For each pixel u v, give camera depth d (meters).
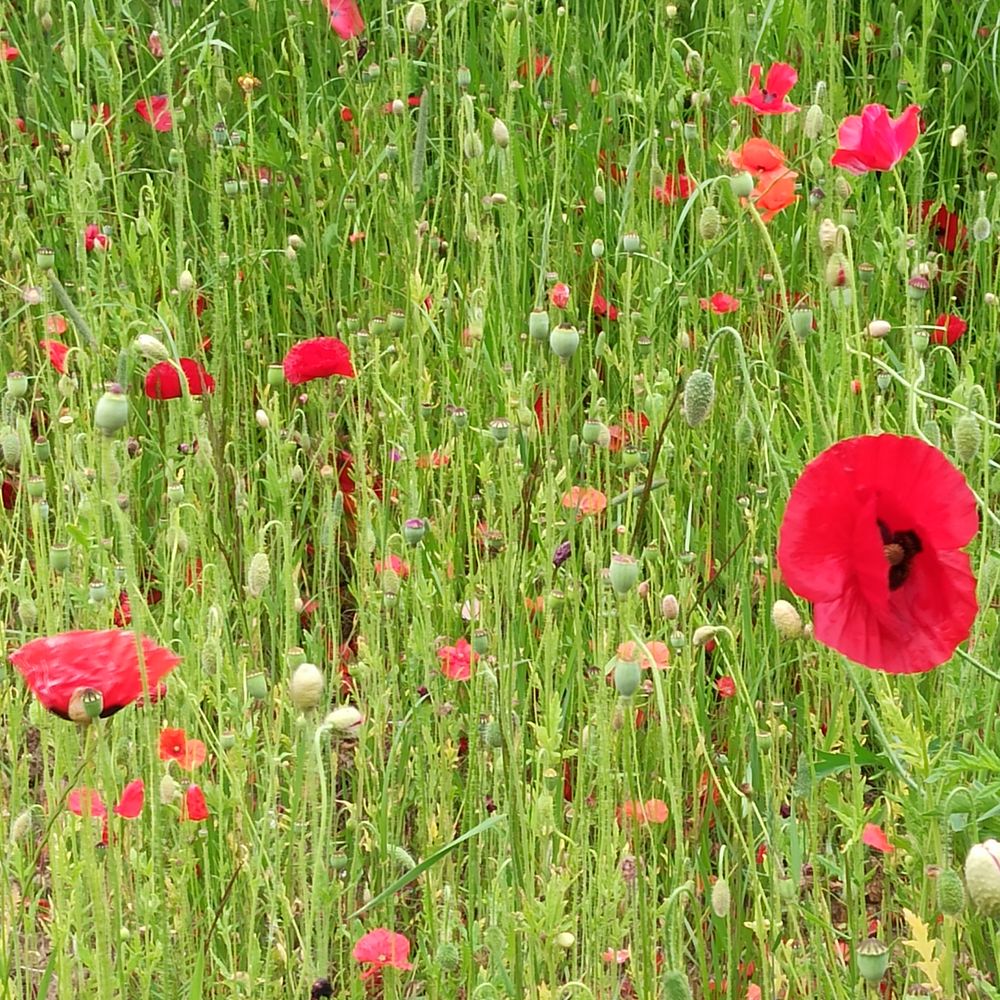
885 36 3.24
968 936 2.14
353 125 3.07
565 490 2.32
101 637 2.02
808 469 1.97
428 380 2.43
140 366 2.61
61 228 3.09
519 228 2.72
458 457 2.36
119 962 2.07
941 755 2.08
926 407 2.23
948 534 1.97
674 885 2.18
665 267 2.48
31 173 3.05
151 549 2.54
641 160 2.91
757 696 2.34
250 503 2.43
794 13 2.71
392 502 2.48
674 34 3.30
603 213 2.82
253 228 2.84
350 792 2.39
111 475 1.99
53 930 2.14
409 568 2.36
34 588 2.46
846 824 2.10
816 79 2.97
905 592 1.99
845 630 1.97
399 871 2.31
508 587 2.17
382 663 2.29
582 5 3.37
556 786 2.25
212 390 2.50
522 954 2.16
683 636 2.15
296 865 2.24
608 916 2.12
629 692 2.04
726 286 2.57
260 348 2.81
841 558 1.97
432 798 2.28
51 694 2.01
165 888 2.10
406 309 2.59
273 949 2.17
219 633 2.16
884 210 2.61
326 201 2.99
